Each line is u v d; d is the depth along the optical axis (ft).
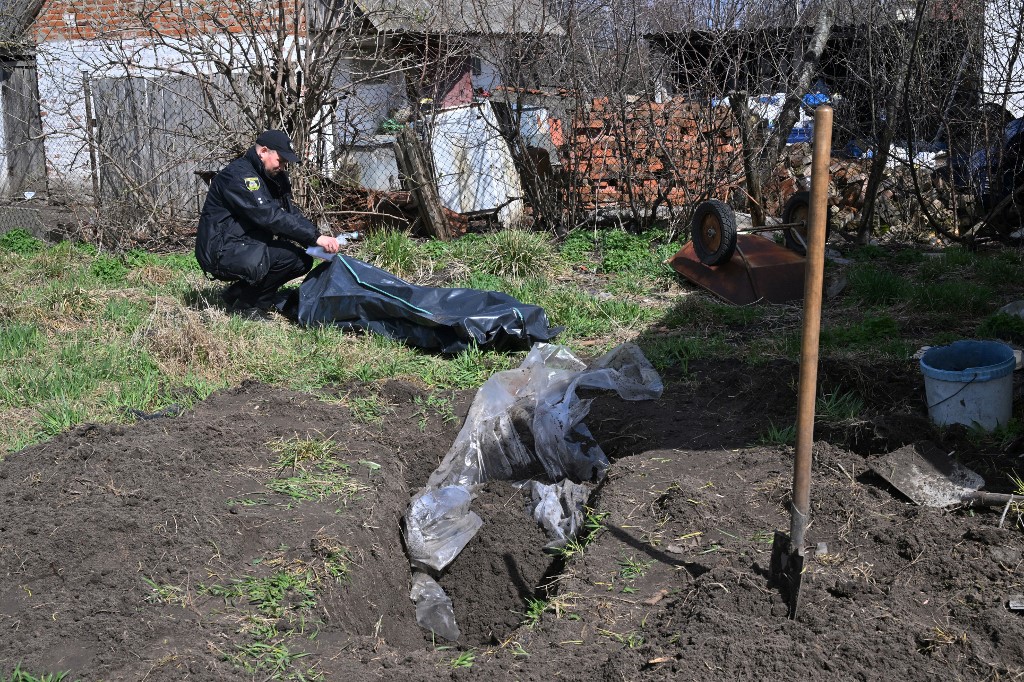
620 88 34.55
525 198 37.35
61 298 23.99
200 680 9.83
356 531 13.51
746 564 11.81
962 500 12.82
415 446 17.16
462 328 21.33
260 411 17.56
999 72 33.47
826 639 10.03
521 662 10.27
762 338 22.13
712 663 9.66
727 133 35.09
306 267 23.67
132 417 17.17
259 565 12.37
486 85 48.96
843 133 37.76
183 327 20.58
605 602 11.45
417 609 14.12
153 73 42.34
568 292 25.63
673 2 34.91
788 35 35.73
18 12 46.50
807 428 10.13
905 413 15.64
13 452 15.43
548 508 15.46
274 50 33.71
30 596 11.43
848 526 12.64
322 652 10.70
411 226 35.91
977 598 10.77
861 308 24.89
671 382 19.30
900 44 33.24
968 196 34.50
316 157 35.60
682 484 13.99
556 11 34.65
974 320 23.00
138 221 35.81
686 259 28.19
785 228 26.86
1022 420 15.71
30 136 47.16
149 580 11.68
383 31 36.78
